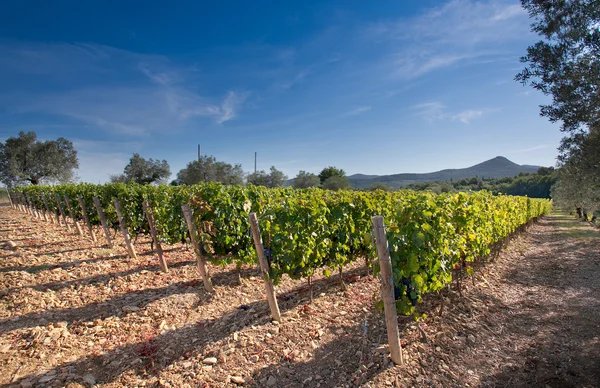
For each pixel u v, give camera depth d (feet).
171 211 25.32
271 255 15.47
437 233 14.38
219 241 18.84
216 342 12.51
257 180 131.03
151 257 25.02
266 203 23.18
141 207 28.91
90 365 10.98
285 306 16.43
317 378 10.44
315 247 17.29
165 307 15.55
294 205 17.63
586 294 18.99
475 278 22.17
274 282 15.29
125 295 17.16
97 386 9.93
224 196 19.98
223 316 15.11
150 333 13.29
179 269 22.12
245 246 20.34
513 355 12.00
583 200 29.45
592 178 16.90
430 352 11.94
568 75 14.23
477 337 13.33
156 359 11.44
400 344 11.65
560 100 15.10
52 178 112.37
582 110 14.33
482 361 11.55
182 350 12.05
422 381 10.26
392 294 10.80
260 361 11.37
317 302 16.94
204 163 124.67
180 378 10.36
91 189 37.29
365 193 26.55
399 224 14.73
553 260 29.58
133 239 30.99
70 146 122.62
